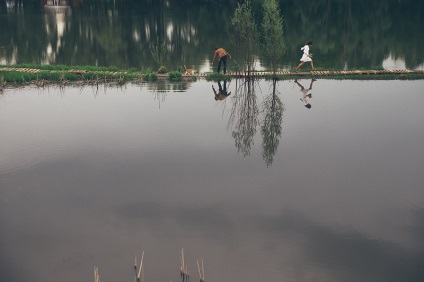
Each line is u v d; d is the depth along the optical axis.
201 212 8.68
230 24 38.12
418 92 17.75
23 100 16.53
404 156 11.45
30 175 10.22
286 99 17.02
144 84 19.52
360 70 21.61
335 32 34.09
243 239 7.76
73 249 7.46
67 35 32.66
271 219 8.41
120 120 14.29
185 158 11.32
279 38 20.91
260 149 12.01
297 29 35.44
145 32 34.38
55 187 9.66
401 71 21.08
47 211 8.67
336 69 22.06
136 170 10.57
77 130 13.23
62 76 19.58
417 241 7.68
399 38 31.34
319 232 7.98
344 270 6.93
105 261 7.15
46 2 54.09
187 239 7.76
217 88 18.78
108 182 9.94
